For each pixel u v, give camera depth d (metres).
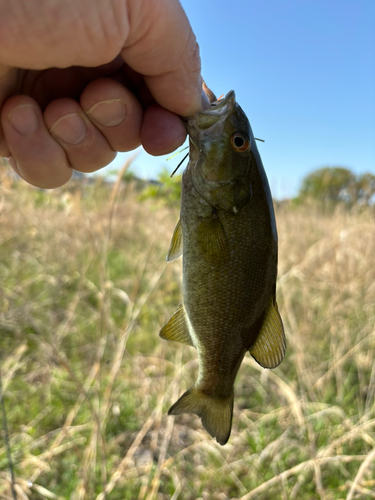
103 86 0.13
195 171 0.13
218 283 0.13
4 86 0.13
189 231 0.13
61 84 0.13
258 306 0.13
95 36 0.10
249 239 0.13
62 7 0.09
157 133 0.13
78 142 0.13
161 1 0.10
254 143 0.13
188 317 0.13
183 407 0.13
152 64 0.11
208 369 0.13
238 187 0.13
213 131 0.13
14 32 0.09
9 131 0.12
